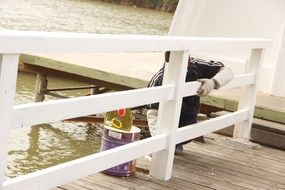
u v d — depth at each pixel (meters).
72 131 8.09
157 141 4.10
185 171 4.62
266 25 8.22
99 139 7.94
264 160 5.43
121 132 4.14
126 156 3.74
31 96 10.02
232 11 8.36
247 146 5.87
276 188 4.53
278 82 7.84
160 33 19.03
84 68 7.54
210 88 4.54
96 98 3.29
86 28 17.95
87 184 3.95
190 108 4.99
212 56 8.38
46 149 7.26
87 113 3.23
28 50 2.71
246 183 4.55
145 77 7.30
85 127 8.28
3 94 2.67
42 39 2.76
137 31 19.06
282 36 7.85
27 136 7.61
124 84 7.22
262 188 4.48
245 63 7.77
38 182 3.02
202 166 4.86
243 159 5.34
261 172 4.96
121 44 3.36
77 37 2.99
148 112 4.80
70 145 7.58
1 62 2.63
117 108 3.51
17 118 2.78
